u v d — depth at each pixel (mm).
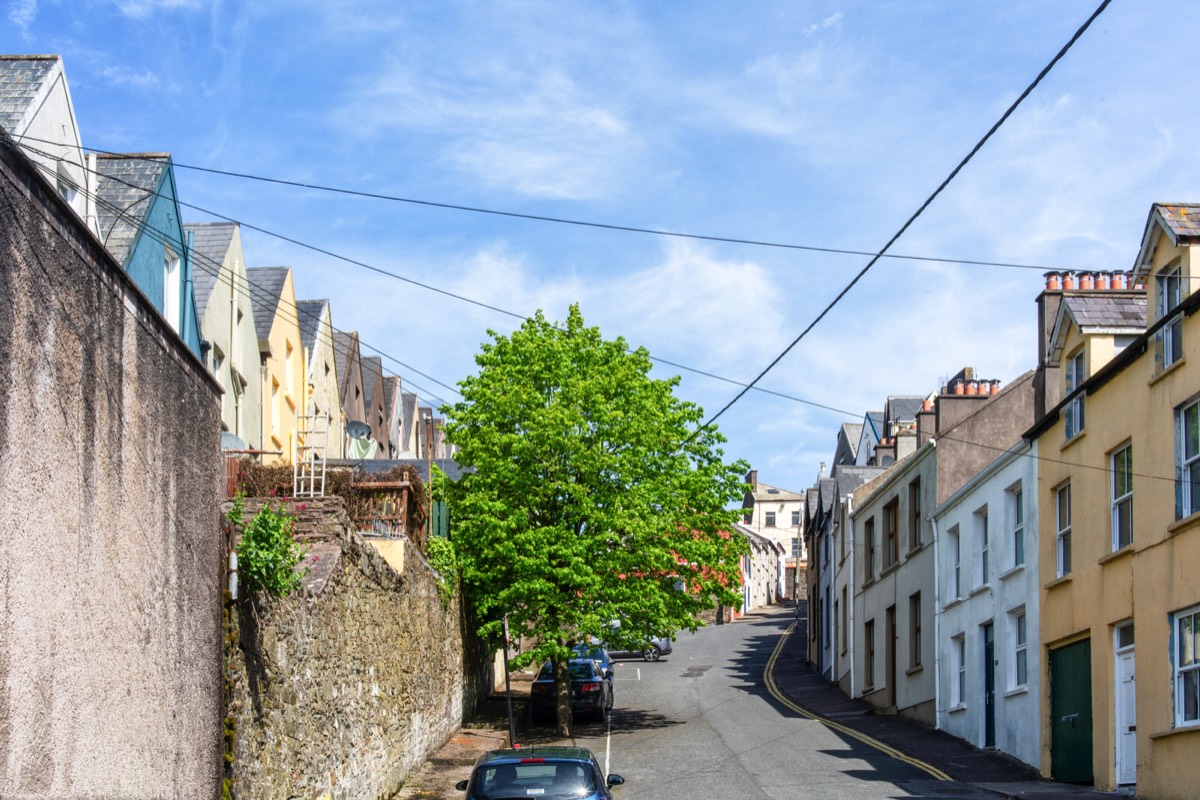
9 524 7688
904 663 33219
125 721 9617
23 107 17625
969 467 30844
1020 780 22266
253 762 12906
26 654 7906
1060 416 22641
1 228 7602
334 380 42156
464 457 30484
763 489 100625
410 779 21516
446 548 27203
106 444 9305
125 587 9664
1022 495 24609
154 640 10305
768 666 48969
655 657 51062
